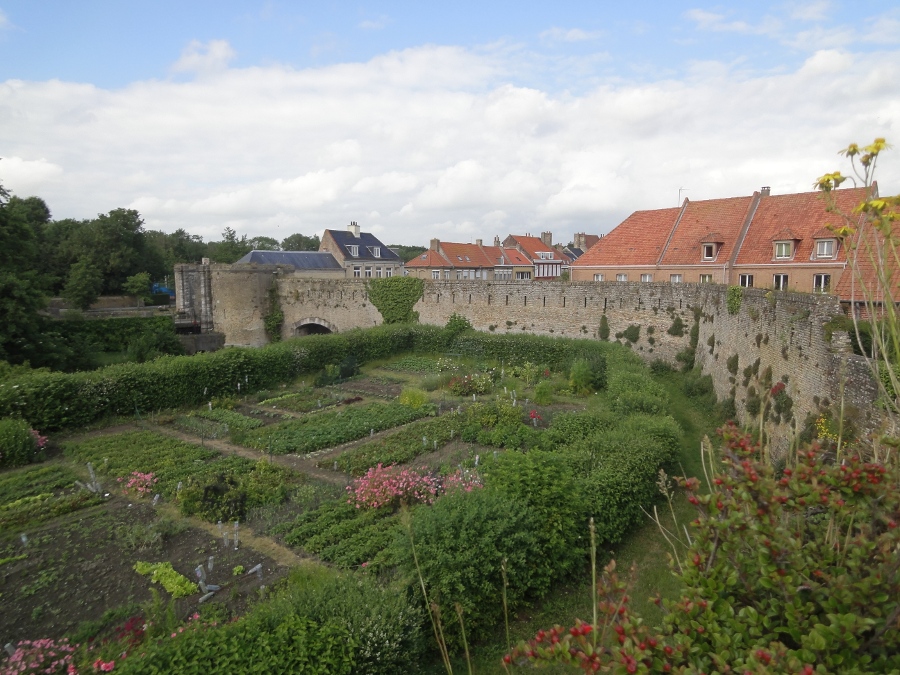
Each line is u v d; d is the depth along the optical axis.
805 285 33.44
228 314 46.19
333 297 47.97
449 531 10.12
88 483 17.31
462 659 9.66
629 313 37.78
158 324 47.91
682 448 20.33
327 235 69.75
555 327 41.28
